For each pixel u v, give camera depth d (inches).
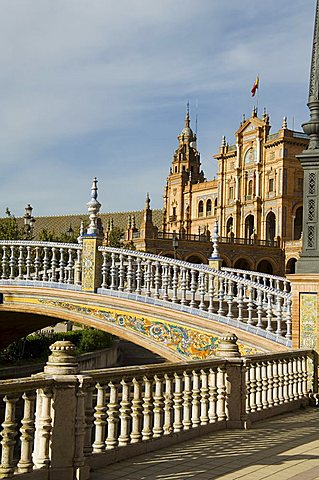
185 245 2849.4
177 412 322.7
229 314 538.9
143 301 594.2
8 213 1736.0
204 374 345.4
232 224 3324.3
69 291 651.5
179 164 3860.7
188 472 262.7
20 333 932.6
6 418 230.5
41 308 673.6
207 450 303.1
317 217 458.3
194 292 569.3
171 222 3848.4
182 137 3929.6
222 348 365.1
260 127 3152.1
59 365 250.7
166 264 589.3
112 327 616.1
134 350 1876.2
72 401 248.8
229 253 2915.8
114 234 2849.4
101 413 276.2
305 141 3051.2
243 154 3270.2
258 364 392.5
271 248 2989.7
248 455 294.0
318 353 451.8
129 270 617.0
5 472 225.9
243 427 356.5
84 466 250.2
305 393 449.4
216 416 352.2
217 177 3457.2
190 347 560.1
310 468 269.3
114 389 283.3
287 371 427.8
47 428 242.5
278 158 3034.0
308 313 457.4
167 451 300.4
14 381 229.8
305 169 462.9
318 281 453.4
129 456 286.8
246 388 377.1
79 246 662.5
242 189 3265.3
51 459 242.5
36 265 703.7
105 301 621.6
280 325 505.4
